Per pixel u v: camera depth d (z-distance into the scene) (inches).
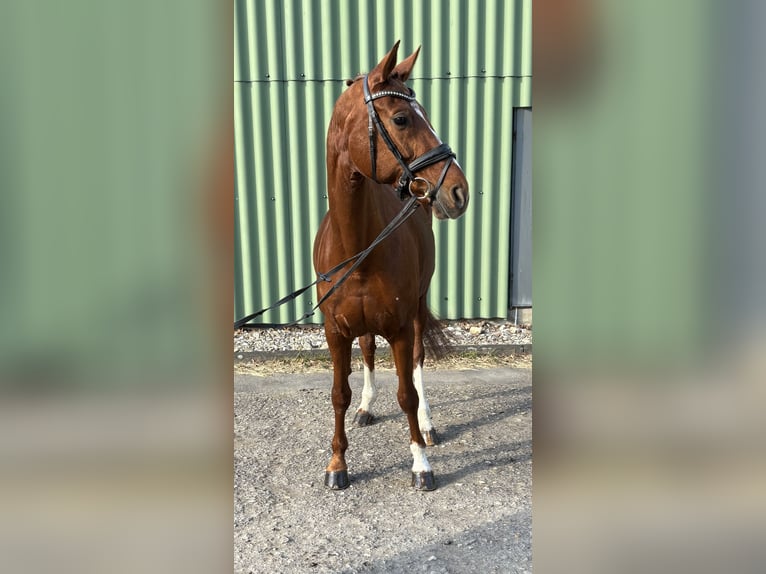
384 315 98.7
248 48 175.2
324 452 122.5
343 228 92.2
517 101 180.9
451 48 177.0
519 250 189.8
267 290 187.6
